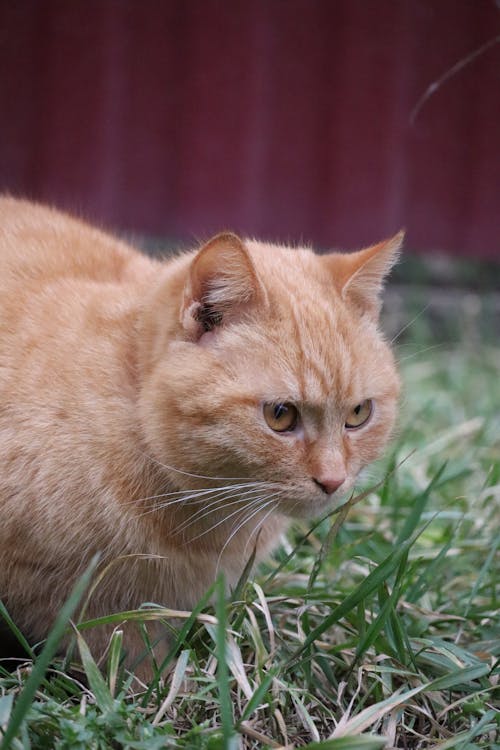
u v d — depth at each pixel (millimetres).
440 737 926
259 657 933
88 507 950
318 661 966
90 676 895
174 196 1622
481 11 1627
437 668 967
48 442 951
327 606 1029
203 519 967
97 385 959
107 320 981
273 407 940
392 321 1694
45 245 1046
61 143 1559
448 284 1862
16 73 1517
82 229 1093
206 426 935
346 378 953
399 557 943
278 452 943
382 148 1672
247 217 1653
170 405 938
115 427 953
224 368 938
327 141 1654
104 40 1537
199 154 1615
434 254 1747
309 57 1615
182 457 941
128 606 980
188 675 946
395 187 1693
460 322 1705
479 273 1863
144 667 979
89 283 1017
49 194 1567
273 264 984
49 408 956
